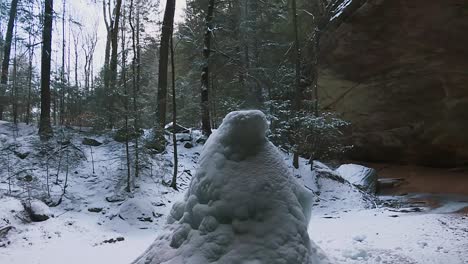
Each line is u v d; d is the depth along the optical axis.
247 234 2.46
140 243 8.91
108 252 7.80
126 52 16.23
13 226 8.88
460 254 7.09
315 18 20.86
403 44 16.05
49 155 14.16
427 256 6.99
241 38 21.38
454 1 13.95
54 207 11.66
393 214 11.52
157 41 18.83
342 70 18.33
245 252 2.39
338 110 19.33
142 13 17.50
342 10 17.33
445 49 15.26
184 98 23.16
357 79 18.19
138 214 11.39
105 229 10.61
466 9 13.94
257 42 21.94
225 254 2.40
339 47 17.83
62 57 20.53
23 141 15.05
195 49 21.66
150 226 11.11
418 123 17.56
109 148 15.22
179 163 15.60
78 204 12.09
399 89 17.28
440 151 17.70
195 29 21.20
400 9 15.16
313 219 11.35
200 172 2.74
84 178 13.46
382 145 18.98
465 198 13.76
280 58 22.30
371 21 16.17
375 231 9.05
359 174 16.28
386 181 16.86
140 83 18.39
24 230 9.00
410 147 18.34
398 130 18.17
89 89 18.28
